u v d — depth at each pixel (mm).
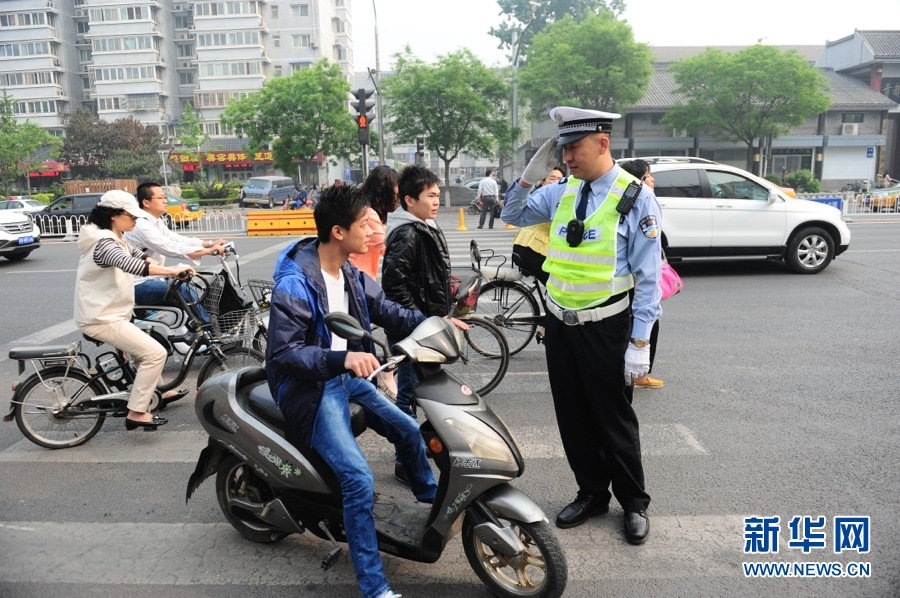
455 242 15750
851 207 24984
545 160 3346
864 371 5766
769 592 2848
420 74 28906
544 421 4816
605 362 3102
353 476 2646
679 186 10172
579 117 2988
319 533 2996
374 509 3068
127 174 52000
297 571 3061
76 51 68562
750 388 5391
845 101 38938
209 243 4988
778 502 3572
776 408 4938
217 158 55281
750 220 10188
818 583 2906
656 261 3037
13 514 3615
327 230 2676
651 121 39156
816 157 39531
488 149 30375
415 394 2682
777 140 38812
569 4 57281
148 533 3406
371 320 3178
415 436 3104
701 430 4547
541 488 3797
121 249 4301
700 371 5855
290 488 2930
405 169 3918
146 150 53312
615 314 3090
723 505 3549
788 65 32656
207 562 3141
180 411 5172
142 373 4406
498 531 2619
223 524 3490
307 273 2684
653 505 3562
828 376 5652
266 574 3039
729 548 3168
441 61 29234
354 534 2672
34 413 4445
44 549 3270
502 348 5352
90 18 62219
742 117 34625
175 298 4945
